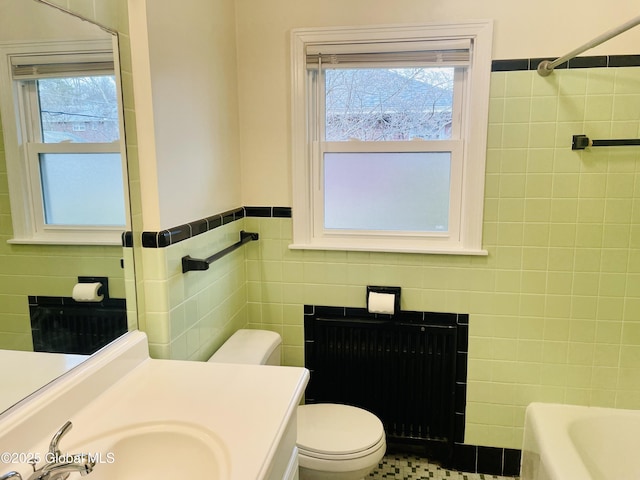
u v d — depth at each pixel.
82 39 1.24
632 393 2.04
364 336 2.19
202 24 1.74
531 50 1.89
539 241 2.00
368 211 2.18
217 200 1.90
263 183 2.17
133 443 1.07
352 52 2.01
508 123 1.94
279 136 2.12
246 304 2.26
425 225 2.15
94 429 1.08
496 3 1.89
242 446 1.00
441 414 2.18
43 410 1.03
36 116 1.13
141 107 1.41
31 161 1.11
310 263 2.19
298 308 2.23
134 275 1.45
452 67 2.00
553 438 1.83
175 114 1.55
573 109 1.90
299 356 2.27
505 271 2.04
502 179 1.98
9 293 1.06
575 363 2.06
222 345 1.91
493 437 2.16
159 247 1.46
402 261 2.11
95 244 1.30
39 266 1.13
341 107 2.13
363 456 1.67
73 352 1.22
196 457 1.05
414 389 2.18
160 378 1.33
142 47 1.39
